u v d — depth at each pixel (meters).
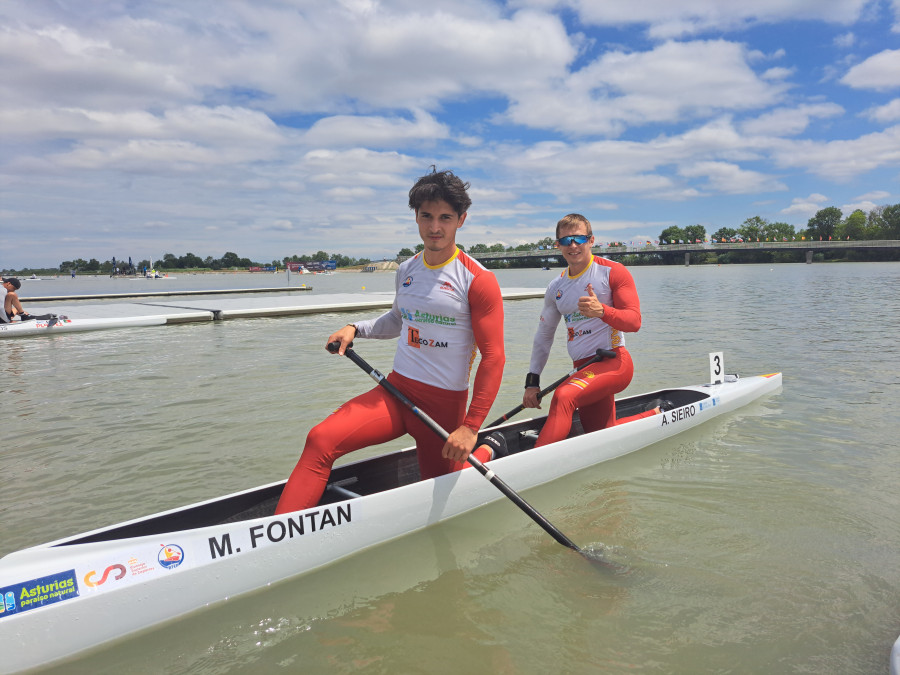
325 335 11.11
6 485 3.77
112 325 12.28
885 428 4.78
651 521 3.22
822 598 2.44
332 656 2.14
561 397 4.05
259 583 2.60
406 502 3.09
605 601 2.46
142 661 2.14
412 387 3.09
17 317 11.65
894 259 79.56
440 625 2.31
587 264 4.36
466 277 2.95
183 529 2.67
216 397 6.01
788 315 13.03
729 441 4.60
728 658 2.08
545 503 3.51
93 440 4.64
